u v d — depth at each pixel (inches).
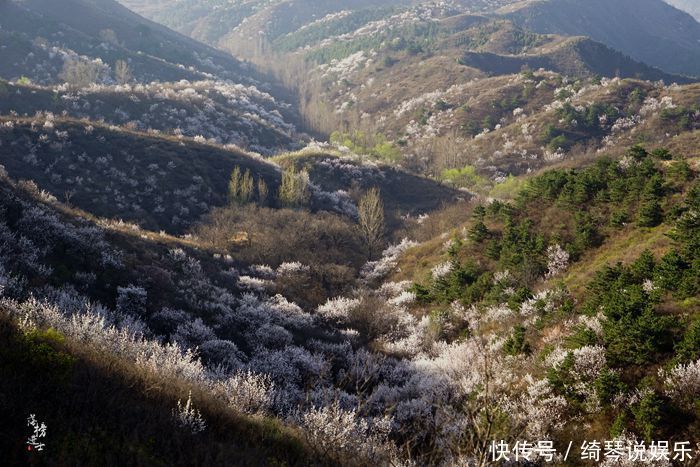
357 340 1154.0
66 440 245.8
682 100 4402.1
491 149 4665.4
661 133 4156.0
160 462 263.3
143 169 2471.7
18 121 2416.3
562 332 839.1
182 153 2714.1
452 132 5059.1
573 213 1396.4
